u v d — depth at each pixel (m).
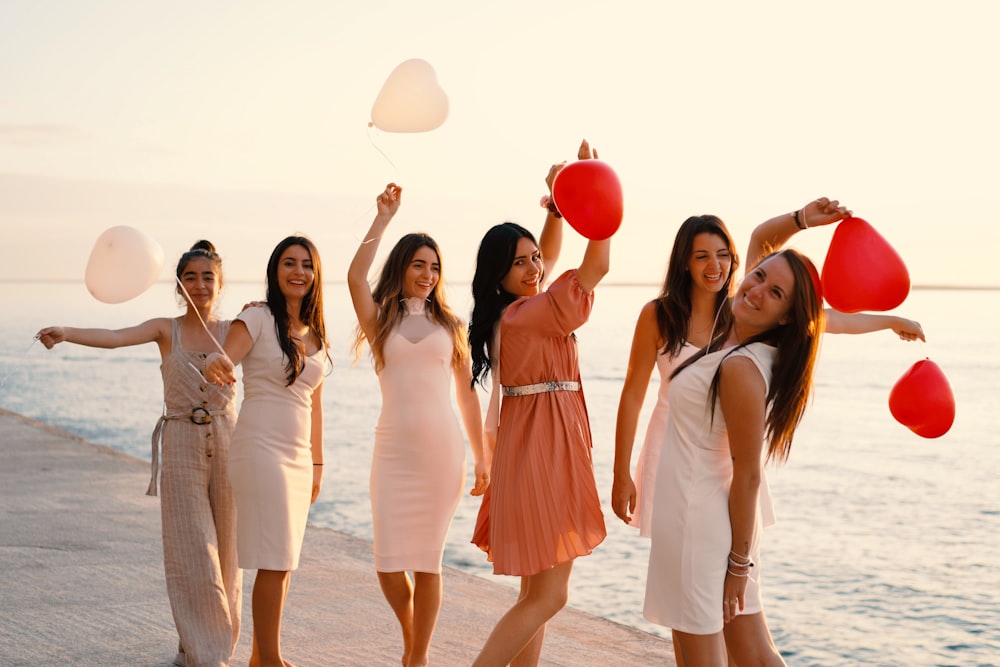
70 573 6.17
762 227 3.79
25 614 5.32
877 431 22.02
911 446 19.52
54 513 8.04
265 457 4.35
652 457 4.06
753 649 3.30
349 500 12.07
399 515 4.50
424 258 4.59
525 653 4.09
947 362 40.53
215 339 4.46
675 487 3.20
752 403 3.04
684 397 3.21
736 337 3.24
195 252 4.62
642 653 4.95
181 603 4.42
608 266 3.84
